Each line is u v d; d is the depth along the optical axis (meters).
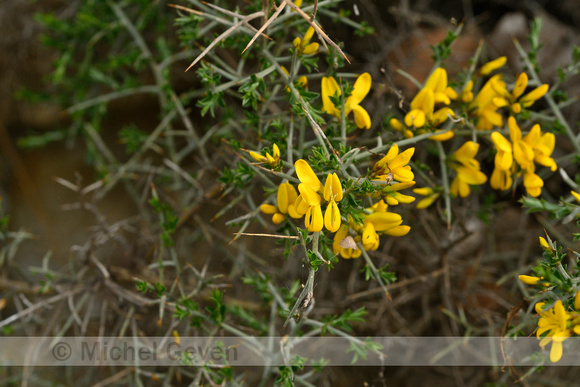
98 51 3.41
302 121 1.90
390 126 1.99
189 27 2.08
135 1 2.95
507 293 2.88
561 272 1.50
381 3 3.04
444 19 3.23
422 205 2.05
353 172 1.66
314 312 2.54
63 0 3.38
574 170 2.93
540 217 2.54
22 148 3.55
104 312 2.38
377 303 2.63
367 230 1.47
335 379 2.72
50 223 3.39
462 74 2.29
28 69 3.54
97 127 3.22
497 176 1.90
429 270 2.61
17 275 3.13
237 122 2.64
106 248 3.17
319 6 1.81
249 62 2.81
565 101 2.14
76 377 2.91
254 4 2.04
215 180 2.59
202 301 2.59
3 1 3.40
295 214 1.49
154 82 3.43
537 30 2.11
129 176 2.91
